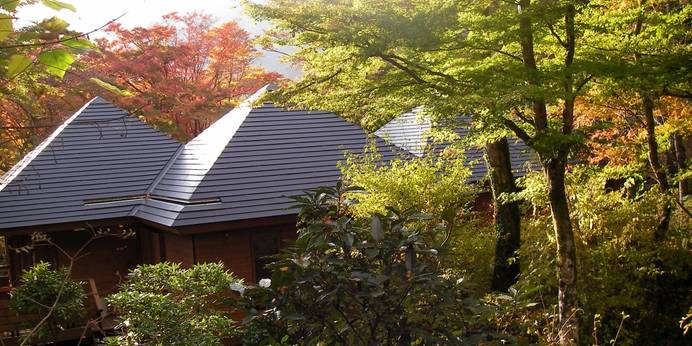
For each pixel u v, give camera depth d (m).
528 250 10.16
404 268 4.16
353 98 7.91
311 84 8.09
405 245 4.21
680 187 12.12
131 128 17.30
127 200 15.38
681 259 9.80
